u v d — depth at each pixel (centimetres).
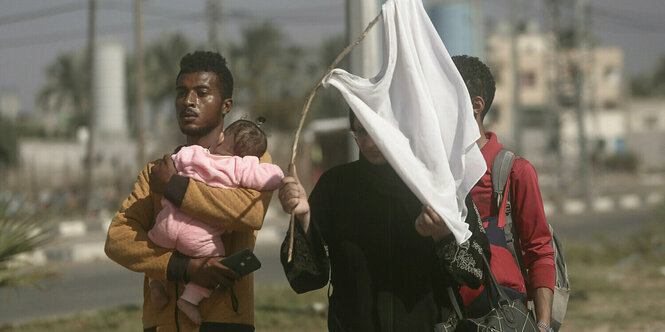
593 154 9819
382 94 534
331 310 556
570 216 5319
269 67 11369
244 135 589
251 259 555
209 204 554
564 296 642
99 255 3162
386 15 539
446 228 516
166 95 12062
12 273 1412
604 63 13550
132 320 1642
